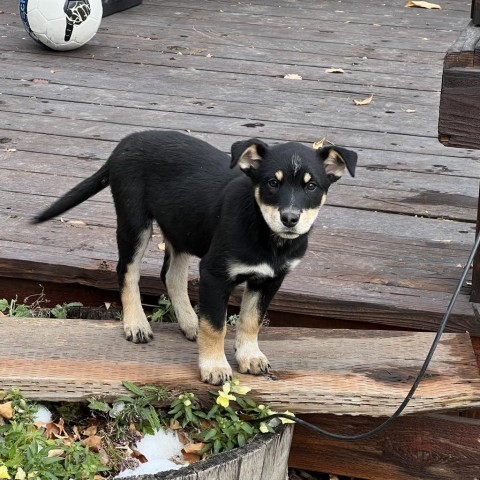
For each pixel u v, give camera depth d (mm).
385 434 1658
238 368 1570
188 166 1576
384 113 2602
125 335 1637
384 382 1553
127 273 1645
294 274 1823
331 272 1836
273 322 1806
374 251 1919
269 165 1447
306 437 1687
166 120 2506
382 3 3732
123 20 3418
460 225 2033
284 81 2820
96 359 1573
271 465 1497
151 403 1521
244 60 3002
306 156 1464
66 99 2623
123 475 1454
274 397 1523
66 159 2262
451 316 1713
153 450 1501
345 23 3443
